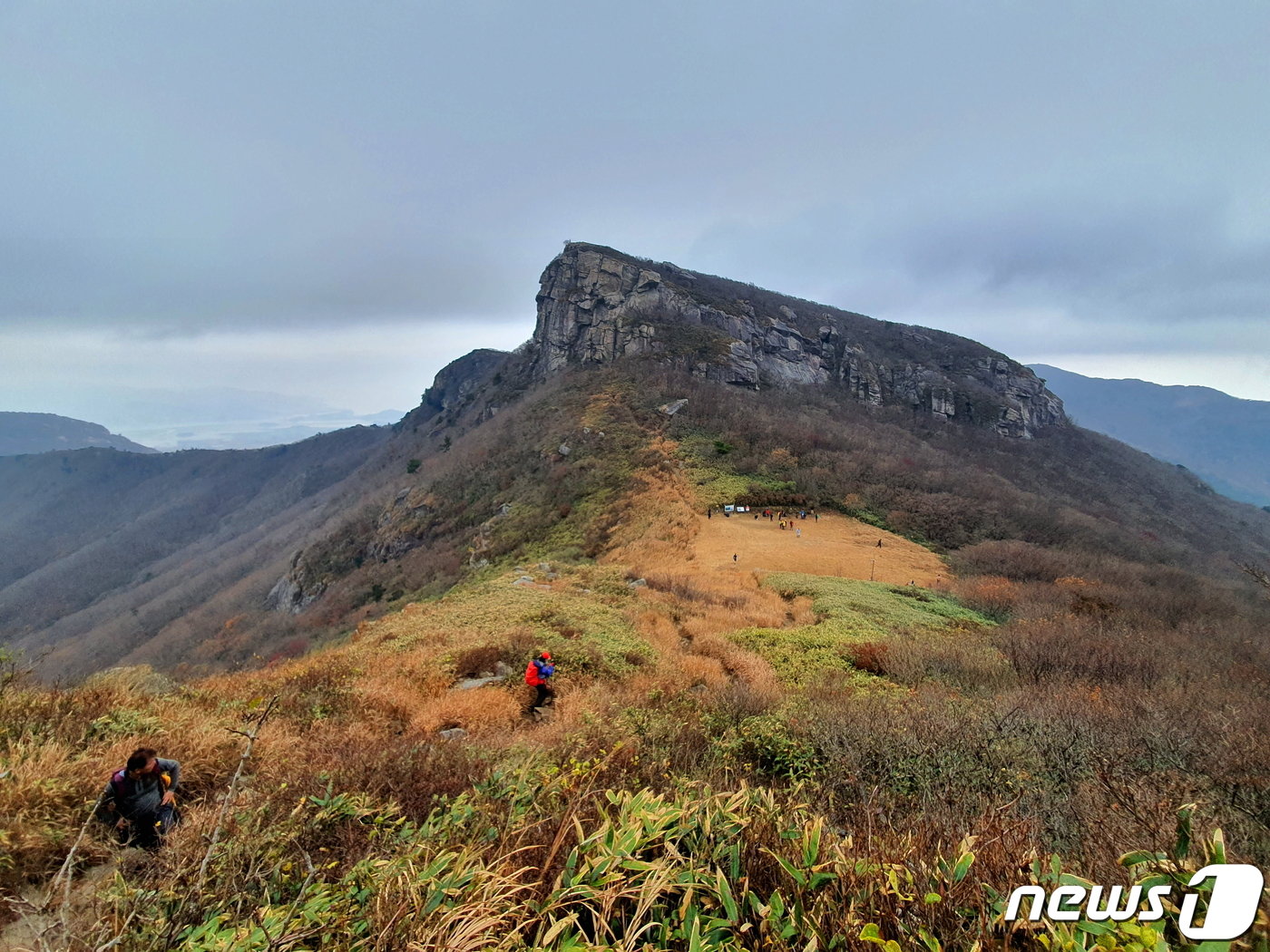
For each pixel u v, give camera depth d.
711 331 86.50
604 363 84.88
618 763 4.02
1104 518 56.53
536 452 61.16
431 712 7.76
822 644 13.14
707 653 12.59
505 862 2.06
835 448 52.81
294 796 3.61
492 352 164.38
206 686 7.99
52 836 3.22
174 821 3.61
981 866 1.99
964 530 37.94
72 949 1.99
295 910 2.07
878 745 5.09
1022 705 6.38
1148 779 3.56
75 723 5.03
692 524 34.91
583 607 15.56
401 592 50.22
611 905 1.81
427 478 77.06
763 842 2.14
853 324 129.12
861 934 1.58
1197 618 21.31
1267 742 4.36
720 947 1.68
